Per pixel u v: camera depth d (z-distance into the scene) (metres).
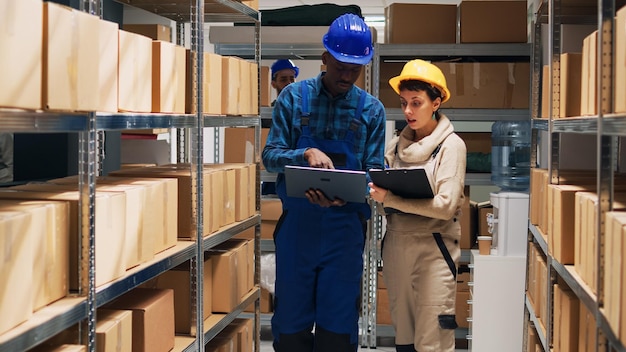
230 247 3.32
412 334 3.31
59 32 1.67
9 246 1.56
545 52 3.96
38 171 3.41
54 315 1.70
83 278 1.90
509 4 4.70
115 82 2.06
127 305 2.34
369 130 3.21
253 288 3.63
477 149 4.83
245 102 3.43
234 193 3.30
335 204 2.98
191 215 2.79
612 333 1.74
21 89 1.54
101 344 2.01
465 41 4.73
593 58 2.20
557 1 2.80
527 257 3.62
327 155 3.12
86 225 1.90
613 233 1.76
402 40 4.84
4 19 1.47
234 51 4.82
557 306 2.64
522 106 4.71
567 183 2.85
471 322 4.05
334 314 3.08
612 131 1.78
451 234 3.20
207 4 3.21
